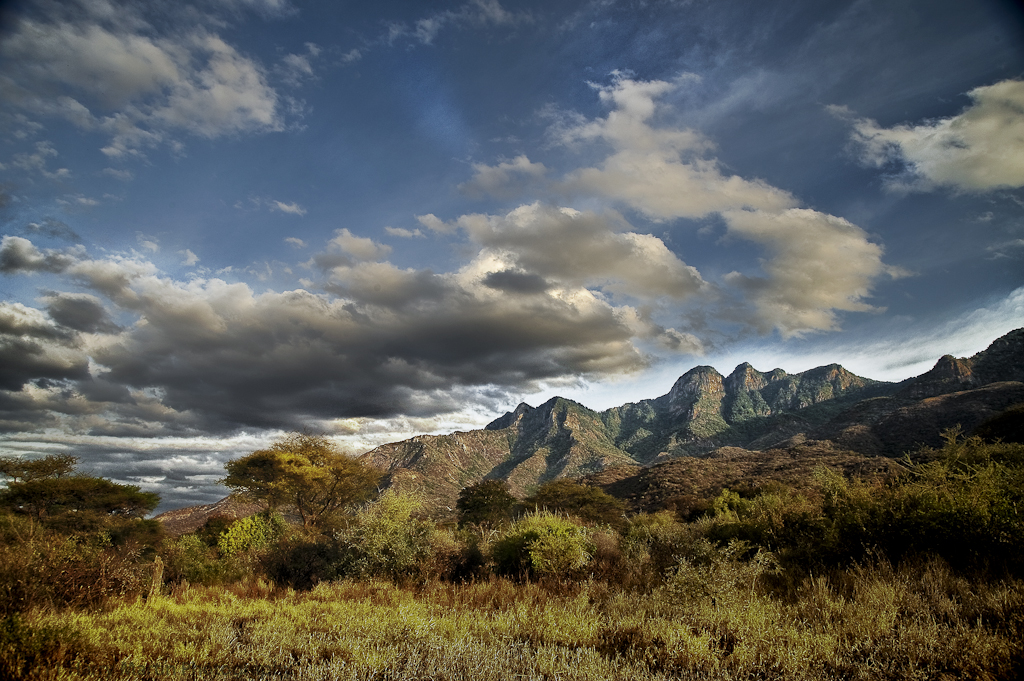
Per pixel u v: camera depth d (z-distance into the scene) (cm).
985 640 470
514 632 605
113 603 824
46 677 459
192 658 518
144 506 3300
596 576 1040
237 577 1326
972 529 798
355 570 1220
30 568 762
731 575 749
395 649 511
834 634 522
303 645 554
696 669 486
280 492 3831
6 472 2814
